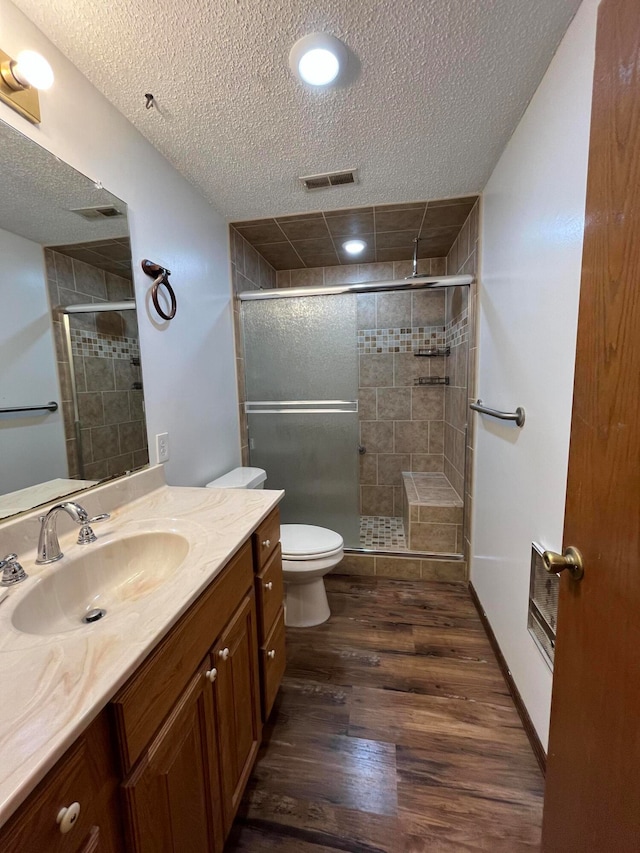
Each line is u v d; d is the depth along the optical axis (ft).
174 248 5.21
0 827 1.19
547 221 3.67
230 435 7.14
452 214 6.81
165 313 4.99
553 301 3.53
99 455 3.93
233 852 3.11
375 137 4.64
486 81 3.77
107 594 3.11
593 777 2.00
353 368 7.66
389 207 6.48
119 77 3.64
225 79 3.67
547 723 3.67
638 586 1.64
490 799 3.47
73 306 3.62
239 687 3.24
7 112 2.96
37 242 3.26
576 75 3.11
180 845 2.26
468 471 7.07
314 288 7.36
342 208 6.49
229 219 6.83
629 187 1.67
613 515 1.83
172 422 5.18
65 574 2.83
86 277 3.75
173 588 2.47
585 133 2.98
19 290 3.11
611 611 1.85
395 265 9.48
